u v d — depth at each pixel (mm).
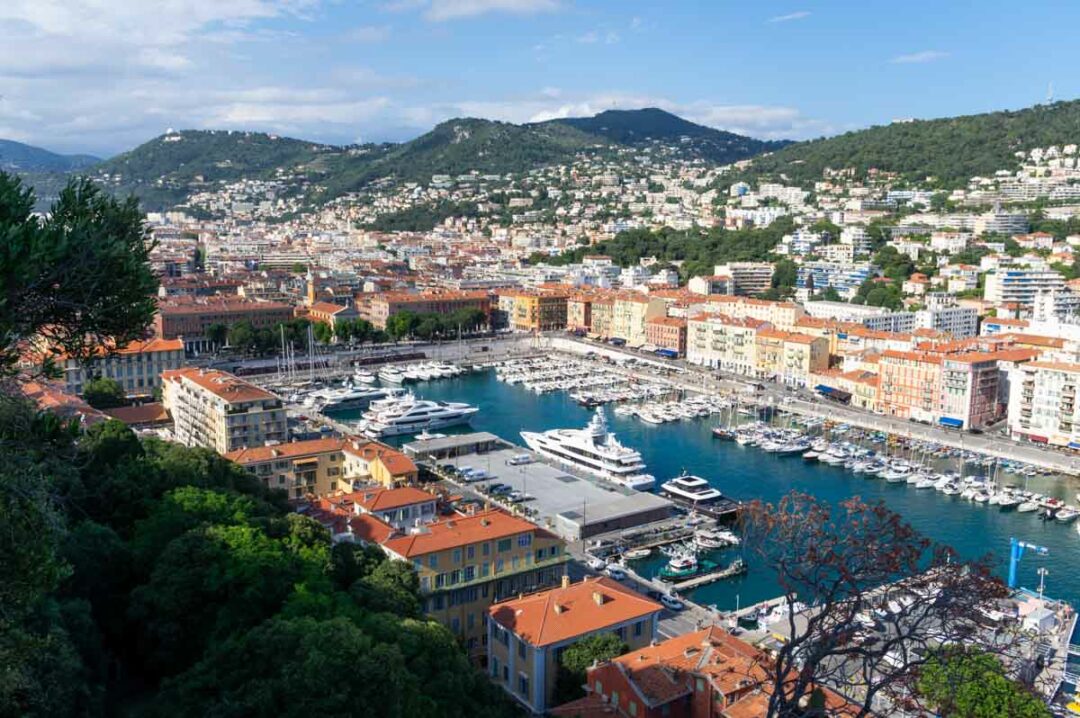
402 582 124562
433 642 102750
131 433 158500
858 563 56875
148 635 106125
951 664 62125
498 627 129750
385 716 83812
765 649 87188
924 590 58469
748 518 60344
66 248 47562
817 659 56469
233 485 155375
